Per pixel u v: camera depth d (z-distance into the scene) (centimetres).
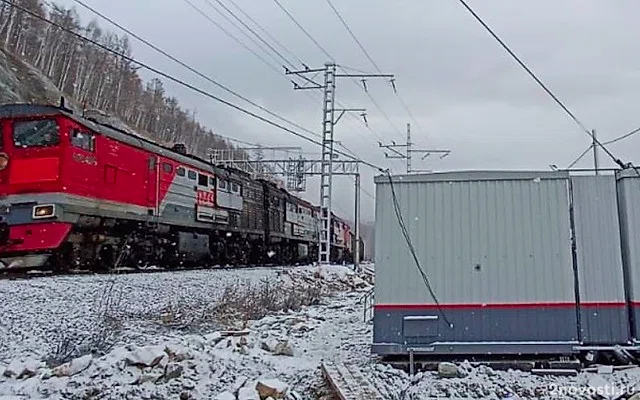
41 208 1571
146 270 2011
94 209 1727
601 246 1007
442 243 1027
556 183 1022
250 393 721
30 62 6756
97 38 7550
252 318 1512
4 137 1617
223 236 2766
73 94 7000
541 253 1011
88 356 804
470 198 1031
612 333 987
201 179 2486
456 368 939
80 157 1667
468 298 1012
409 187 1043
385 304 1022
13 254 1585
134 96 7731
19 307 1165
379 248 1037
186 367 828
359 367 969
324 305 1941
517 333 998
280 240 3622
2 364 848
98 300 1311
